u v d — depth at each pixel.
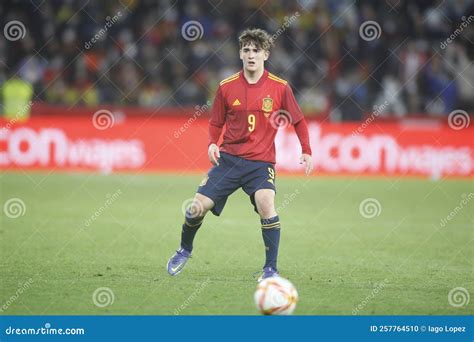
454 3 90.44
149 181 65.81
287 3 90.50
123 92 85.62
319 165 71.69
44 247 37.22
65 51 86.75
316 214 50.22
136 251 36.59
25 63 85.88
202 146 72.00
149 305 27.14
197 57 87.06
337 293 29.06
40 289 29.02
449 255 37.50
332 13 89.75
